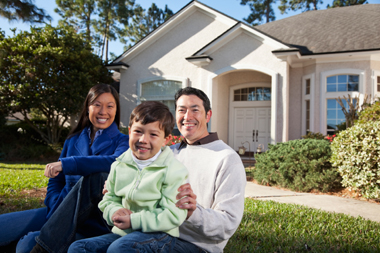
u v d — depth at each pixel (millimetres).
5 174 7473
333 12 14508
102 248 1703
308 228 3588
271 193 6113
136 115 1788
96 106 2525
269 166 7035
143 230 1581
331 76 11062
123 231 1765
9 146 13656
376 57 10594
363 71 10570
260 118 13547
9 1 10055
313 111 11117
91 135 2705
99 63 14555
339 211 4695
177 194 1651
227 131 13930
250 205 4746
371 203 5316
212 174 1972
